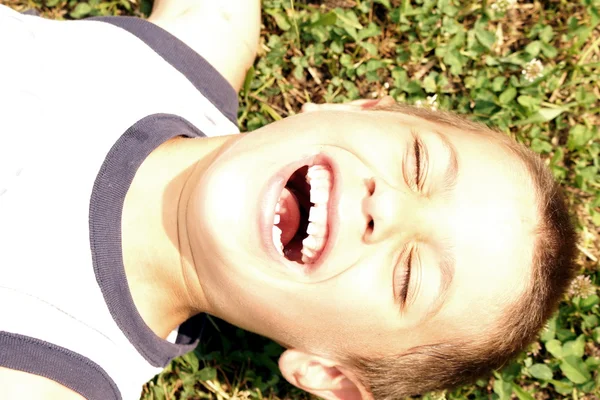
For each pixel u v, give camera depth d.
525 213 0.54
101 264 0.54
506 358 0.58
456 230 0.52
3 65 0.56
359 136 0.53
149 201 0.56
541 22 0.68
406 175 0.53
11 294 0.52
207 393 0.66
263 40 0.68
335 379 0.58
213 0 0.63
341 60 0.67
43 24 0.59
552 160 0.67
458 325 0.54
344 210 0.51
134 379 0.57
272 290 0.53
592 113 0.69
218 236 0.51
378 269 0.52
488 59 0.68
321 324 0.54
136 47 0.60
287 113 0.68
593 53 0.69
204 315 0.62
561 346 0.65
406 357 0.56
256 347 0.66
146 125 0.57
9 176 0.54
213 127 0.61
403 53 0.68
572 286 0.65
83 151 0.55
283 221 0.57
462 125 0.58
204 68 0.61
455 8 0.67
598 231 0.67
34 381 0.52
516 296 0.54
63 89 0.56
